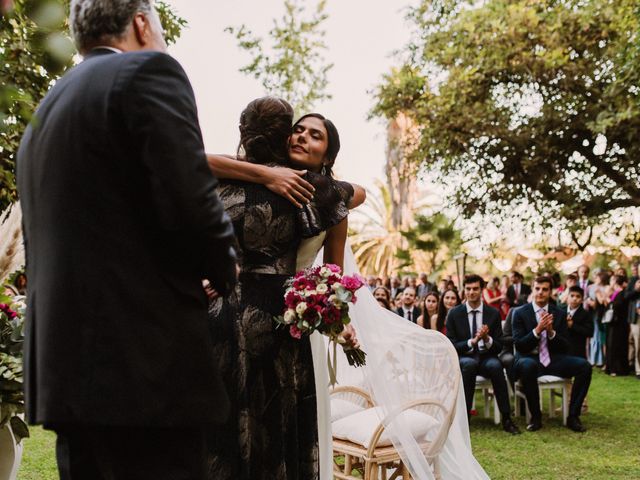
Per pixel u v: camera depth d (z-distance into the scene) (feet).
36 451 17.51
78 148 4.98
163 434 5.12
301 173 8.07
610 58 38.86
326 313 7.74
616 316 35.12
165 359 4.97
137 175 4.98
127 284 4.92
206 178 4.92
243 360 7.48
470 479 12.46
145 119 4.83
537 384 21.24
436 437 11.59
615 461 16.94
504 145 43.68
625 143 41.09
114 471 5.08
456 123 43.27
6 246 8.68
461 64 43.21
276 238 7.83
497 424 22.13
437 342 12.07
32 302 5.18
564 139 42.63
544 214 44.70
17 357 9.20
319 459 8.83
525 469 16.14
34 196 5.22
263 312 7.68
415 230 68.59
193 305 5.21
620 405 25.49
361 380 13.03
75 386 4.84
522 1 40.98
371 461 11.28
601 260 72.64
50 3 3.77
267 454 7.54
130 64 4.99
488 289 39.78
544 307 22.68
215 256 5.07
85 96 5.02
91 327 4.87
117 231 4.95
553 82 41.73
